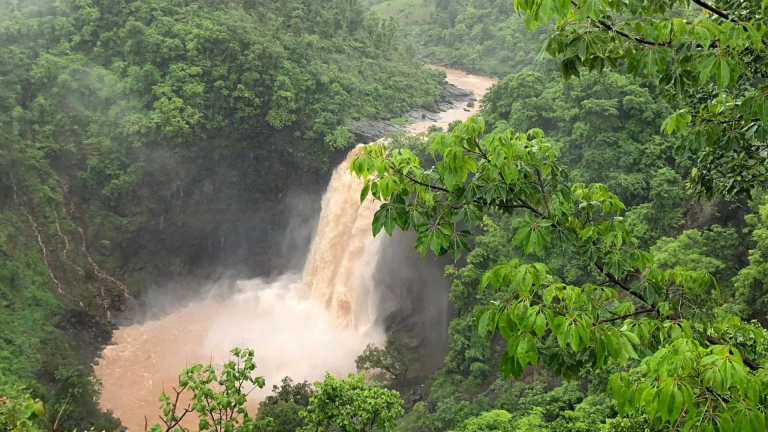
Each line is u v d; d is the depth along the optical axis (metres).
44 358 28.75
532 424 19.14
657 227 26.44
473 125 5.79
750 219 21.55
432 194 6.35
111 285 36.06
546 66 37.75
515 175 5.73
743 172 9.09
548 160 6.74
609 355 4.97
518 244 5.96
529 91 33.69
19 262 32.25
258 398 30.12
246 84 38.22
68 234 35.25
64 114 36.59
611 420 14.91
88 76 37.03
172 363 32.94
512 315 4.78
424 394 28.81
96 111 37.00
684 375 4.16
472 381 26.94
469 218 6.03
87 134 36.50
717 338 6.67
